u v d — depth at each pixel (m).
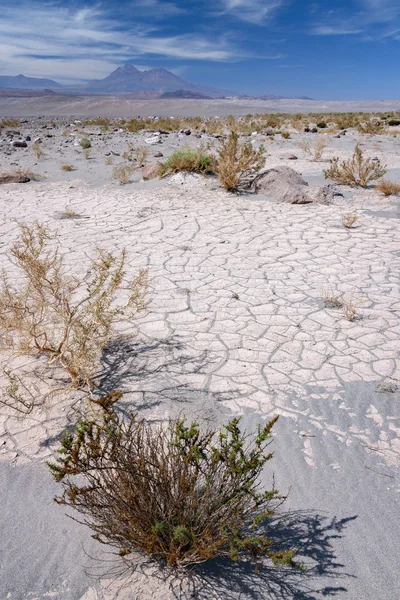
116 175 14.06
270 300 5.88
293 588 2.45
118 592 2.44
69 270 6.92
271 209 10.38
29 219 9.86
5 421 3.78
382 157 17.53
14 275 6.71
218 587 2.46
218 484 2.71
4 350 4.34
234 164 12.01
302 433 3.61
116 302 5.85
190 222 9.42
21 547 2.72
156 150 19.88
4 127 37.62
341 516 2.88
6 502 3.04
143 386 4.21
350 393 4.06
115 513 2.51
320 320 5.34
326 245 7.93
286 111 99.38
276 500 3.00
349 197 11.42
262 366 4.48
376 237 8.32
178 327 5.25
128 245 8.10
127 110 105.00
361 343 4.83
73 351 4.13
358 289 6.14
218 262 7.23
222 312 5.58
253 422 3.73
